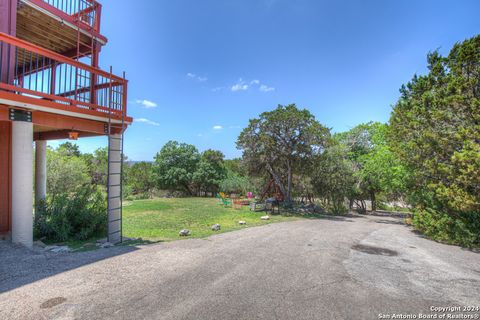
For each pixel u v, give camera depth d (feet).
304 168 59.06
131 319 9.83
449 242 27.91
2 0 18.51
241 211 53.93
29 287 12.33
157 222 38.19
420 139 30.37
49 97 18.56
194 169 101.55
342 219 48.98
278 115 54.85
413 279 15.67
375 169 54.65
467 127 25.96
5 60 18.53
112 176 23.58
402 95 38.47
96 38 24.94
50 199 27.81
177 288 12.83
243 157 62.18
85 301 11.12
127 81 24.32
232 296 12.19
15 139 18.34
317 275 15.55
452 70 28.50
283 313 10.75
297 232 31.12
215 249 20.81
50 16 21.20
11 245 18.57
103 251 18.99
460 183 26.45
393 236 31.17
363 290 13.57
